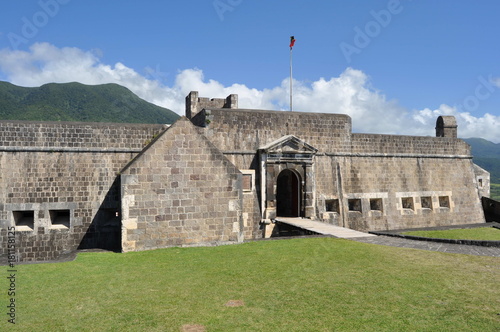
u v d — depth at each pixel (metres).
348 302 9.07
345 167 27.81
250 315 8.41
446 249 15.06
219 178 18.39
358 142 28.48
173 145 17.78
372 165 28.77
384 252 14.53
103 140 22.00
